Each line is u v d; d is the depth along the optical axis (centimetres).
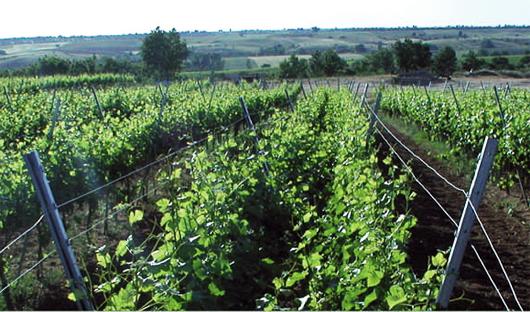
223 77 5116
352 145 827
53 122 881
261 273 557
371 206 506
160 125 1009
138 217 414
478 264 696
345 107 1365
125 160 838
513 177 1077
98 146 795
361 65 6103
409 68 5544
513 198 1011
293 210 666
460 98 1675
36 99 1591
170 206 496
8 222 632
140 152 912
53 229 385
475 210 363
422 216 880
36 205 639
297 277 412
